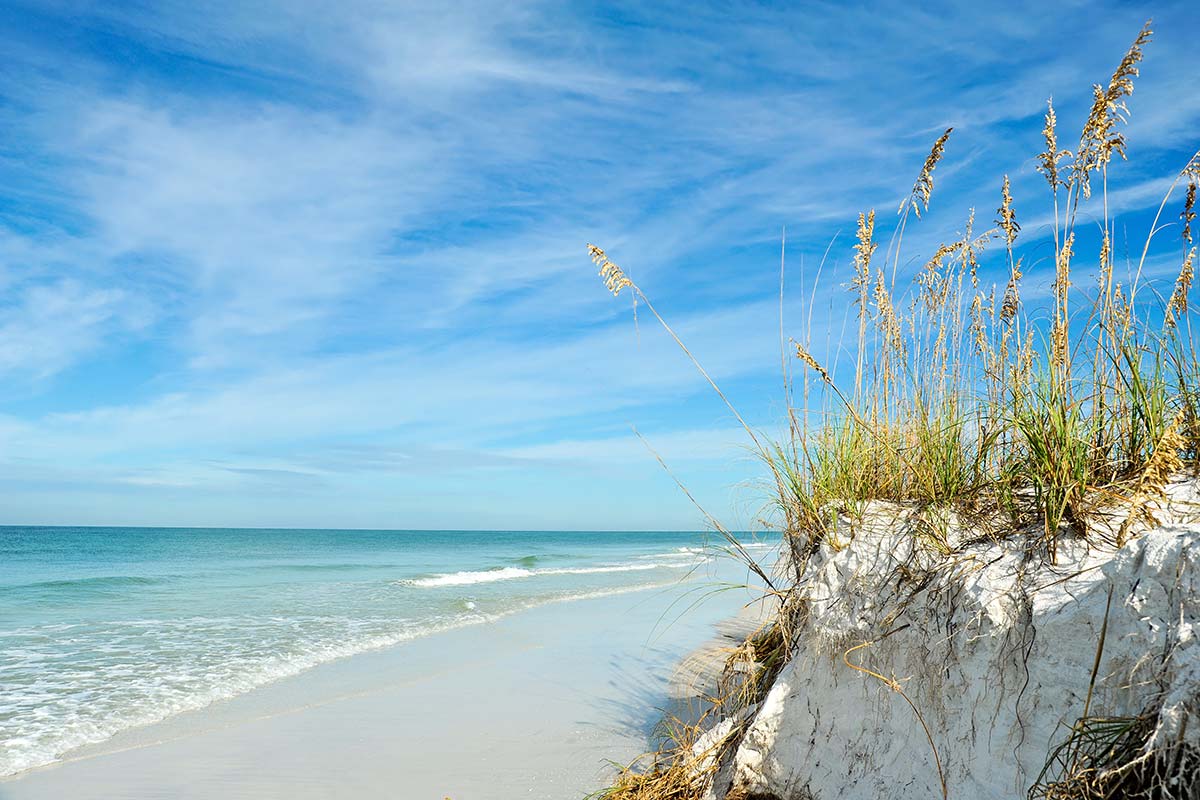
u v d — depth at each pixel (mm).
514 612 16656
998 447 4180
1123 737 2736
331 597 19984
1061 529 3555
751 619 13812
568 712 8070
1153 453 3324
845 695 4125
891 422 4906
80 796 6051
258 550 52156
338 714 8281
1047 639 3229
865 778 3846
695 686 8383
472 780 6102
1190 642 2666
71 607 17609
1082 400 3701
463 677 10023
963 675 3543
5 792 6141
